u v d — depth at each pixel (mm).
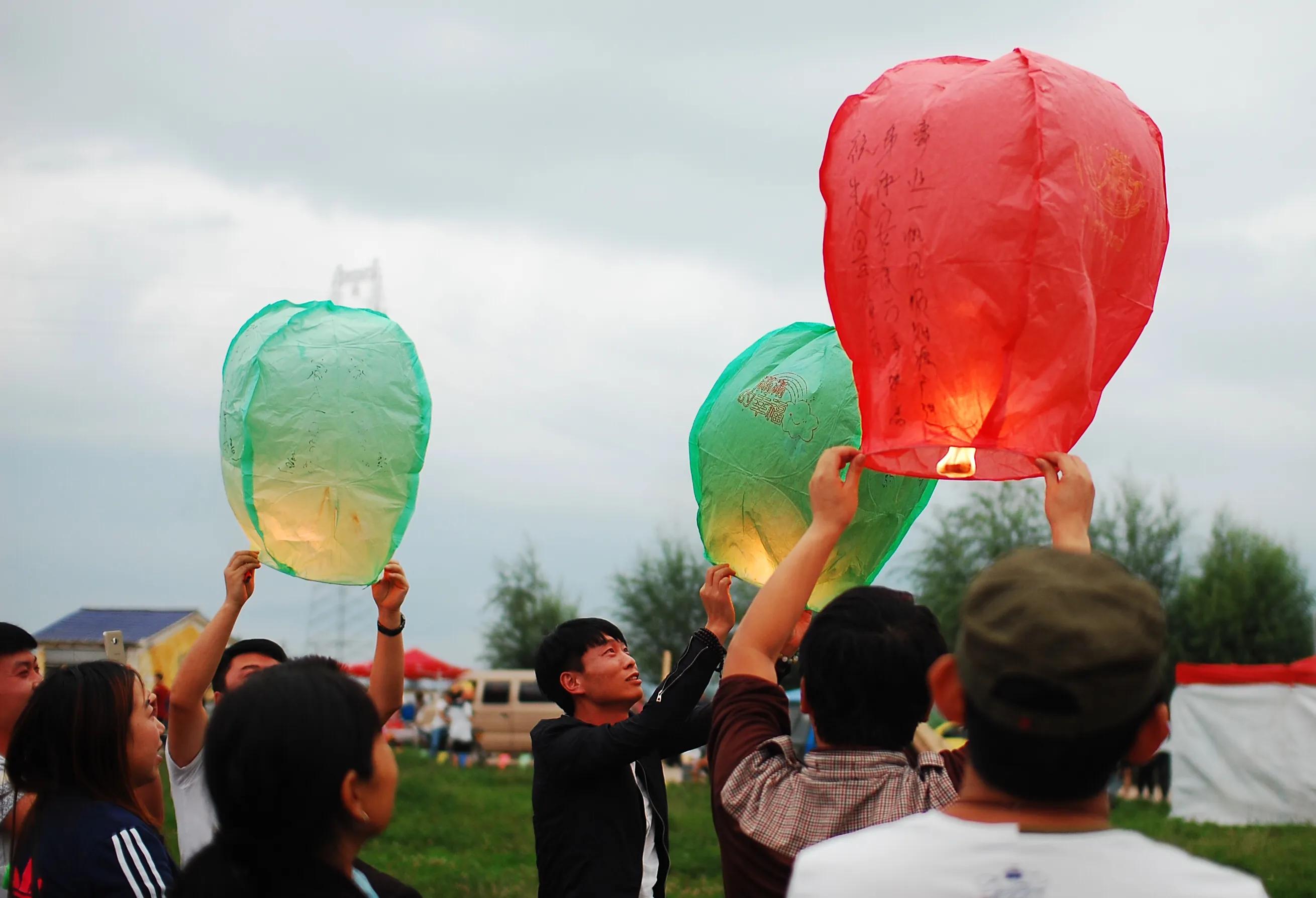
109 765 2865
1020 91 2504
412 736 24828
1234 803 14469
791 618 2221
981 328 2477
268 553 3660
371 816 1938
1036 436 2504
